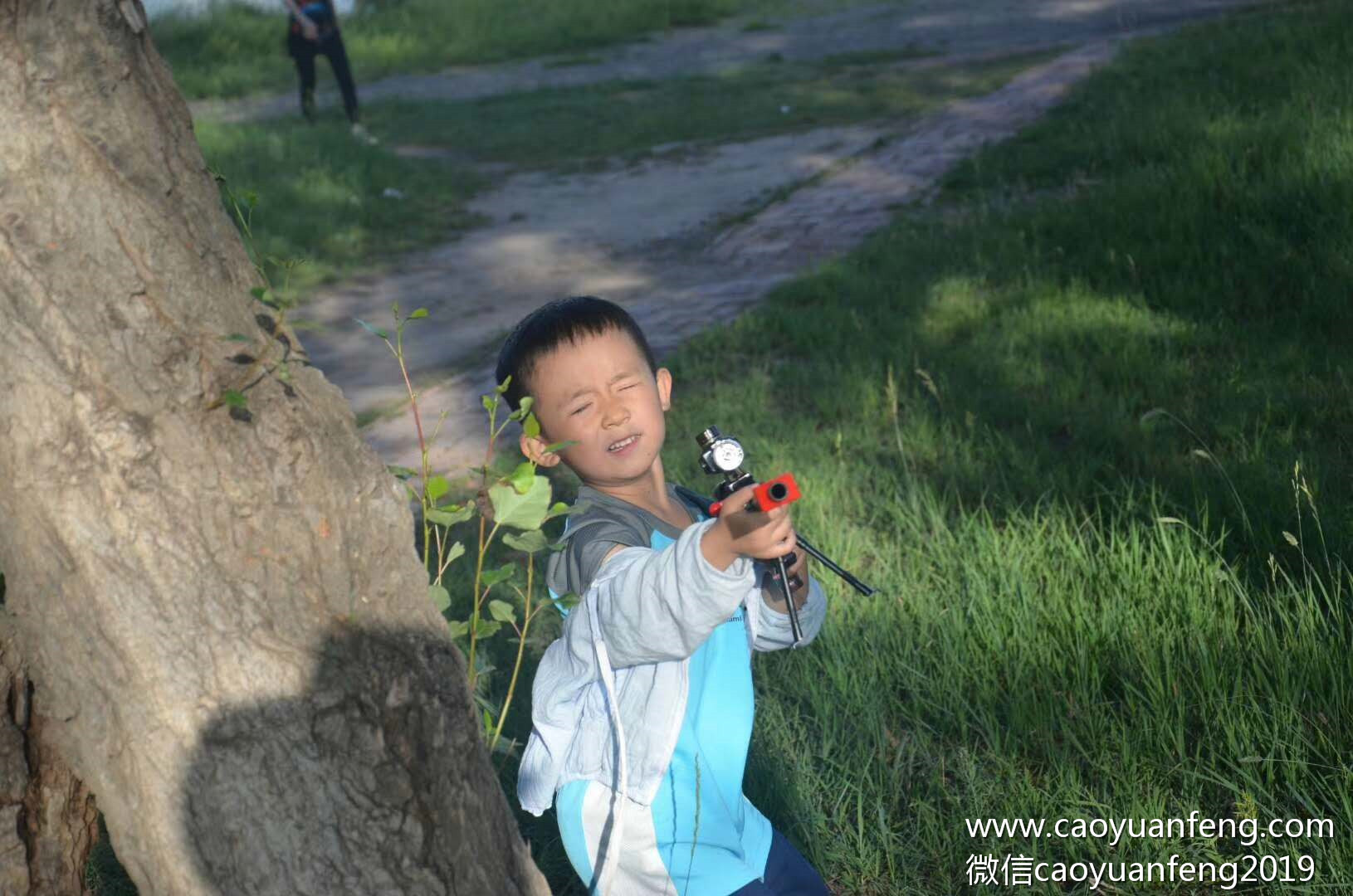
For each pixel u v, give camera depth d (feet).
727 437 6.71
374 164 51.42
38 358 5.03
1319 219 24.25
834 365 23.22
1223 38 46.83
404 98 72.79
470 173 53.11
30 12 5.16
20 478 5.06
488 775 5.89
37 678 5.44
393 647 5.46
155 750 5.11
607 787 7.00
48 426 5.04
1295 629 12.26
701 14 92.63
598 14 91.15
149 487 5.06
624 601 6.32
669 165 50.88
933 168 41.24
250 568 5.16
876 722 11.96
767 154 49.98
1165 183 28.99
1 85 5.10
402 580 5.60
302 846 5.16
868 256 30.99
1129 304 24.04
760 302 29.55
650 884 6.98
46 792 6.04
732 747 7.20
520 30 89.81
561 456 7.38
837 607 13.94
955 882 10.10
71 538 5.03
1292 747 10.46
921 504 16.90
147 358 5.16
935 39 74.64
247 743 5.11
